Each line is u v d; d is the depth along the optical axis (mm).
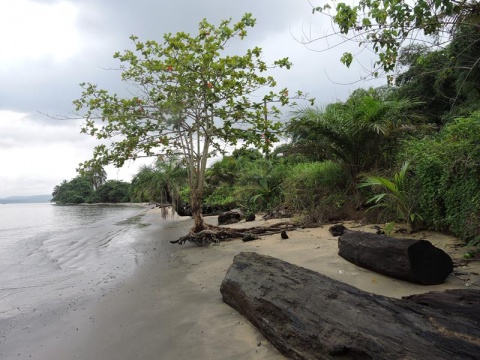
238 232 9703
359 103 9758
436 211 6586
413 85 11727
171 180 21797
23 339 3846
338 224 8547
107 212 37969
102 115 9414
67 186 91125
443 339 2326
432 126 9398
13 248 11250
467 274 4457
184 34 8984
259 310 3451
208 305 4367
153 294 5109
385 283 4387
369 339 2445
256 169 16938
